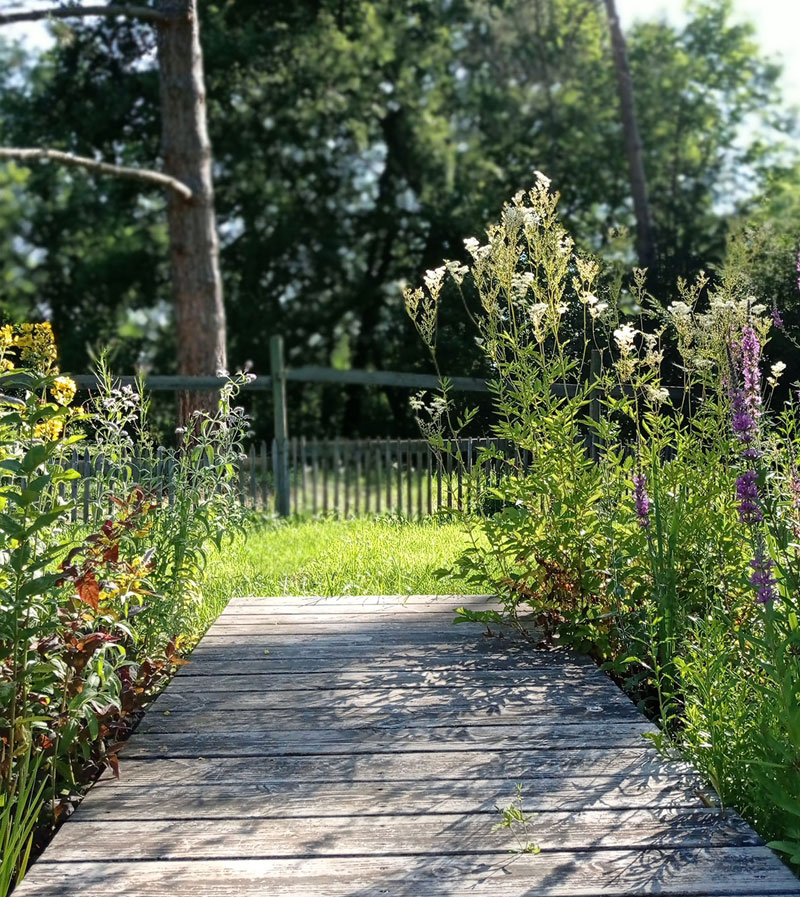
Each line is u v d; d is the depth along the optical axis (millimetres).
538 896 2682
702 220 26797
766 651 3289
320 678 4750
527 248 7195
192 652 5246
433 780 3500
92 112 24906
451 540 8234
